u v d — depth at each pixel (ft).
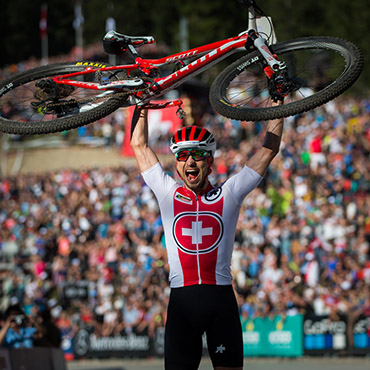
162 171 43.42
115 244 190.19
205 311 39.68
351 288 155.63
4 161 336.90
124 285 172.35
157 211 200.44
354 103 231.50
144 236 194.80
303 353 146.51
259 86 53.06
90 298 176.45
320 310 150.82
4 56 616.80
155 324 154.30
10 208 250.16
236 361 39.63
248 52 49.44
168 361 40.11
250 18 51.57
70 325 162.30
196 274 40.24
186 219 41.06
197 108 288.92
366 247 161.79
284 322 148.46
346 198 187.21
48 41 630.33
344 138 204.95
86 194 228.22
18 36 615.16
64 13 640.99
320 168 197.47
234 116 43.60
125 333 156.35
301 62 50.88
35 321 89.04
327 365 134.62
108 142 325.21
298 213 179.93
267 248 163.84
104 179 232.73
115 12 621.31
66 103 49.26
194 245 40.47
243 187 41.73
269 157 42.32
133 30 617.62
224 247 40.70
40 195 245.45
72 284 179.32
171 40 585.63
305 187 186.91
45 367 87.92
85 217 215.10
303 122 224.33
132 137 45.16
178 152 41.70
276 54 48.37
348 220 178.09
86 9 640.99
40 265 191.62
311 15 494.18
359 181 191.42
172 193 42.11
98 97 47.62
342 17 469.57
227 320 39.81
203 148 41.39
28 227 230.89
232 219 41.34
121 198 220.43
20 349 85.66
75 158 322.34
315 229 171.83
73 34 638.94
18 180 264.72
